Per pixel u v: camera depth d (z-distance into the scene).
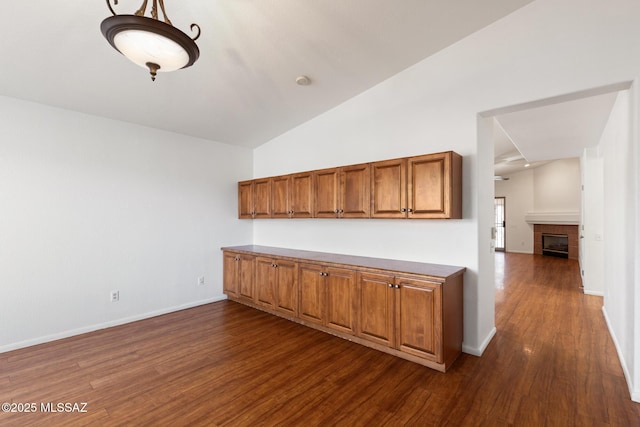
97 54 2.29
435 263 2.90
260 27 2.24
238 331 3.24
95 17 1.94
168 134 3.91
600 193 4.73
